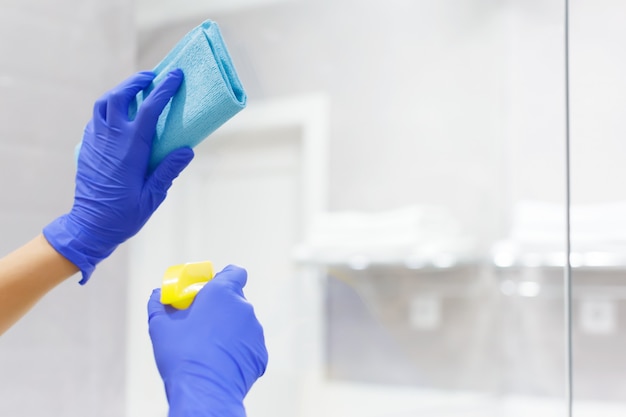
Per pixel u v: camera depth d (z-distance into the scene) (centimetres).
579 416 126
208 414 52
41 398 118
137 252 133
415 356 141
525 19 135
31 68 118
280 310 144
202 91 56
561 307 130
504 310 136
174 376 54
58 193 119
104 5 125
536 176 134
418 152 142
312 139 146
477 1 140
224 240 145
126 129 60
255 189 147
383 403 142
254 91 149
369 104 146
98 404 123
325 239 144
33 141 117
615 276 123
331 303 144
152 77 61
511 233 135
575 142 114
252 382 57
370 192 145
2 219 115
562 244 127
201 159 147
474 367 137
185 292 57
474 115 139
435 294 141
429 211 141
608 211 111
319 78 147
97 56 124
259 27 149
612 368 123
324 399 143
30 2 118
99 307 124
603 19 119
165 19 131
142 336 131
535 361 132
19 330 116
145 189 61
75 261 64
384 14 145
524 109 135
